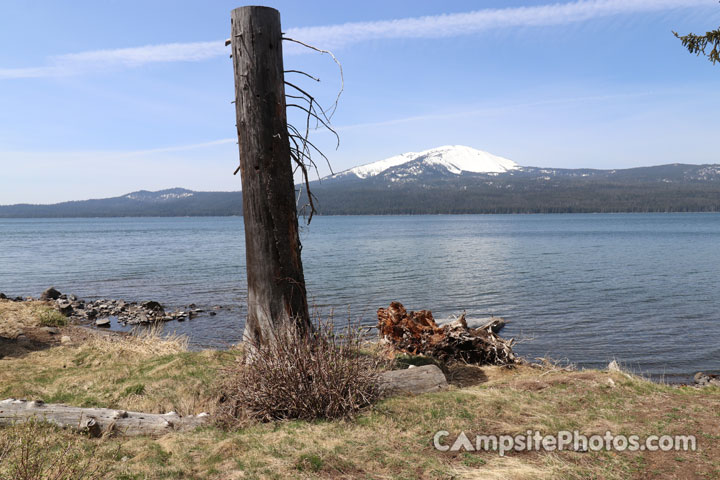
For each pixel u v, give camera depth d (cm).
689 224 15112
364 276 3378
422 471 410
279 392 550
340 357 577
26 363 834
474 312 2091
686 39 788
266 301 652
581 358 1390
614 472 416
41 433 457
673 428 511
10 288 2917
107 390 637
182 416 574
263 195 647
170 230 15075
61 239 9462
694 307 2178
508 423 524
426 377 652
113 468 402
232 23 654
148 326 1811
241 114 650
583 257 4794
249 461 415
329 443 454
